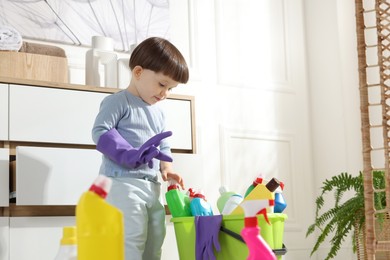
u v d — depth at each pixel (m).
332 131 3.47
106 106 2.02
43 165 2.23
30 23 2.71
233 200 2.00
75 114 2.37
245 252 1.79
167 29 3.07
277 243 1.91
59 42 2.78
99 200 1.02
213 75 3.22
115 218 1.02
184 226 1.91
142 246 1.98
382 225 2.55
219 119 3.21
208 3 3.26
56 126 2.32
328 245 3.38
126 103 2.05
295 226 3.38
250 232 1.26
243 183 3.25
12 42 2.43
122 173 1.97
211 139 3.16
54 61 2.49
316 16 3.58
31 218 2.21
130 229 1.95
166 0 3.08
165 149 2.16
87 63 2.61
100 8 2.89
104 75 2.69
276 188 1.91
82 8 2.85
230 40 3.31
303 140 3.52
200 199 1.97
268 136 3.37
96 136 1.96
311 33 3.60
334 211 2.71
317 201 2.80
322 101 3.53
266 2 3.48
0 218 2.15
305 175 3.49
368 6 3.45
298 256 3.36
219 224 1.82
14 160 2.29
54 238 2.25
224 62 3.27
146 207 2.01
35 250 2.20
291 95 3.51
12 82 2.25
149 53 2.04
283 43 3.52
